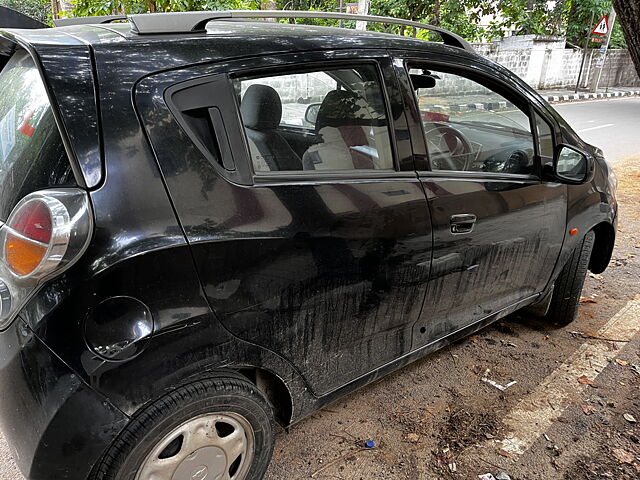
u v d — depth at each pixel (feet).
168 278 4.11
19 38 4.30
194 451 4.63
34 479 4.11
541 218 7.58
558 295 9.29
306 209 4.93
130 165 4.01
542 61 57.52
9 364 4.03
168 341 4.19
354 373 6.16
